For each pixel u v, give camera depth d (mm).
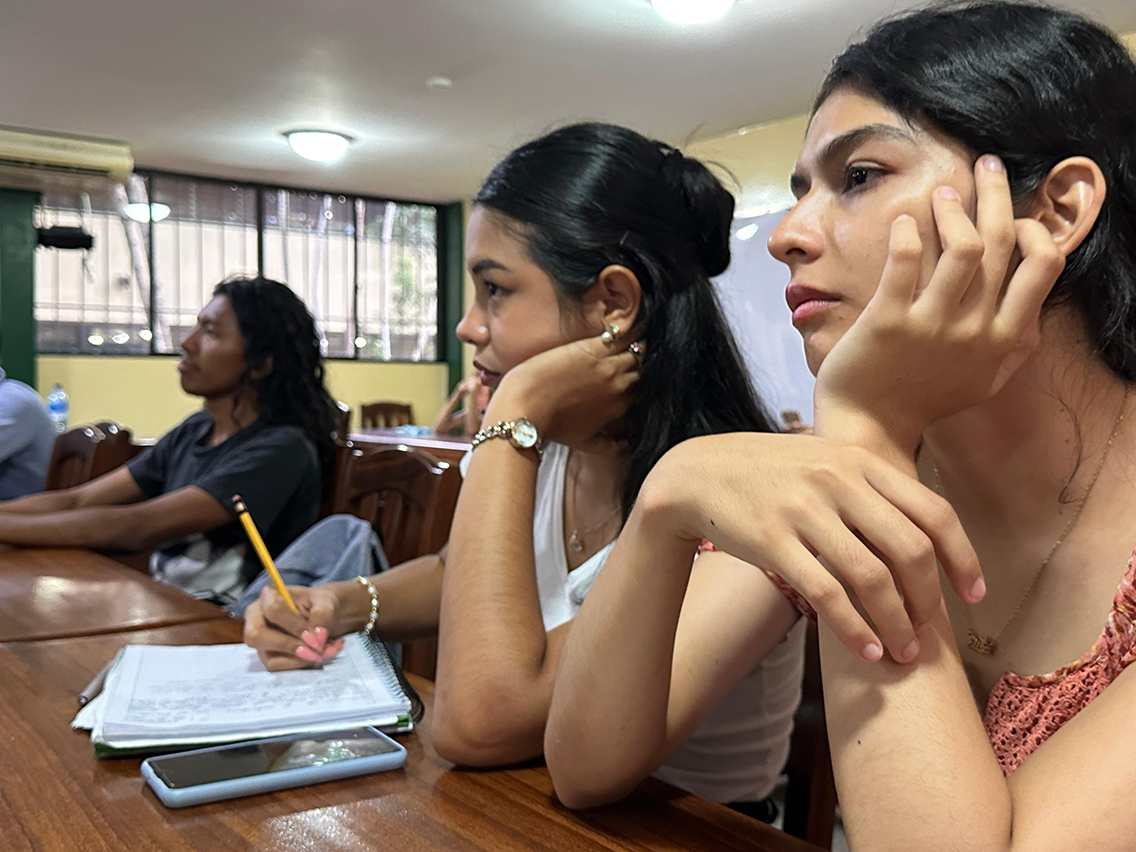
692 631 828
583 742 708
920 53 615
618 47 4266
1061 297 621
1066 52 605
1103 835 488
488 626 850
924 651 564
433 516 1543
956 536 544
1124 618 608
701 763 1025
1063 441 654
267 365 2332
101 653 1168
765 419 1134
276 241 7414
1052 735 595
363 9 3863
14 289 6254
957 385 598
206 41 4211
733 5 3785
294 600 1102
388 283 7973
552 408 1019
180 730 824
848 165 638
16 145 5715
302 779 762
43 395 6496
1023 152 592
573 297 1039
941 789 522
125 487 2484
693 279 1067
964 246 567
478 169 6684
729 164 5797
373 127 5625
